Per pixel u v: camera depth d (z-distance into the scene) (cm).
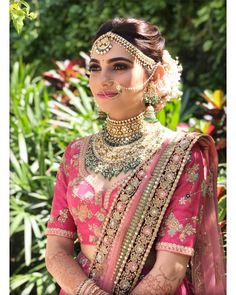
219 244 242
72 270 236
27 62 596
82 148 251
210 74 528
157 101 245
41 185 376
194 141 233
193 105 448
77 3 588
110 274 229
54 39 589
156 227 227
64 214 249
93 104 434
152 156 235
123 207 230
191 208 227
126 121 240
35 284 366
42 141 398
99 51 236
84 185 239
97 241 234
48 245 249
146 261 230
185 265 226
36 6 597
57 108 438
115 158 239
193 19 532
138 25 238
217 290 241
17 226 353
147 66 239
